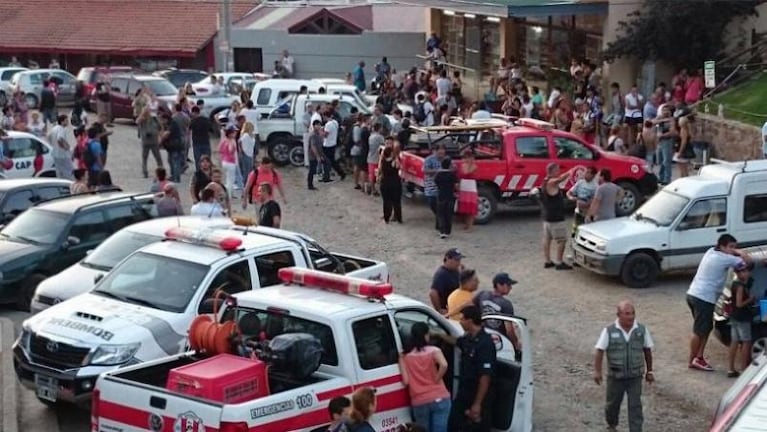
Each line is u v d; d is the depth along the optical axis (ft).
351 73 153.07
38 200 66.90
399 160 80.64
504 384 38.70
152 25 164.14
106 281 44.62
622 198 79.87
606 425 44.39
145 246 46.11
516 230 78.13
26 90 138.00
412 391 35.76
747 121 95.86
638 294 62.69
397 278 65.46
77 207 58.85
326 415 33.24
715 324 51.08
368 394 31.07
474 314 37.24
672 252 63.82
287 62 151.94
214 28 161.58
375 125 88.69
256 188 69.46
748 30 111.04
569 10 110.52
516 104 105.81
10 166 83.66
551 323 57.36
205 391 32.14
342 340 34.19
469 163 77.36
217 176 66.08
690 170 90.07
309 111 96.84
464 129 80.12
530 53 125.70
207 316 36.70
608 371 41.88
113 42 161.99
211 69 161.17
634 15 110.22
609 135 100.22
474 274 44.52
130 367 34.63
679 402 47.11
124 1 169.68
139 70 148.25
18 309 57.67
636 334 41.34
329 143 93.20
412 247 73.10
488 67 132.67
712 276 49.62
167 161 103.24
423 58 145.59
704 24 107.65
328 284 36.65
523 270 67.62
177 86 139.33
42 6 172.04
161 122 95.04
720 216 64.13
